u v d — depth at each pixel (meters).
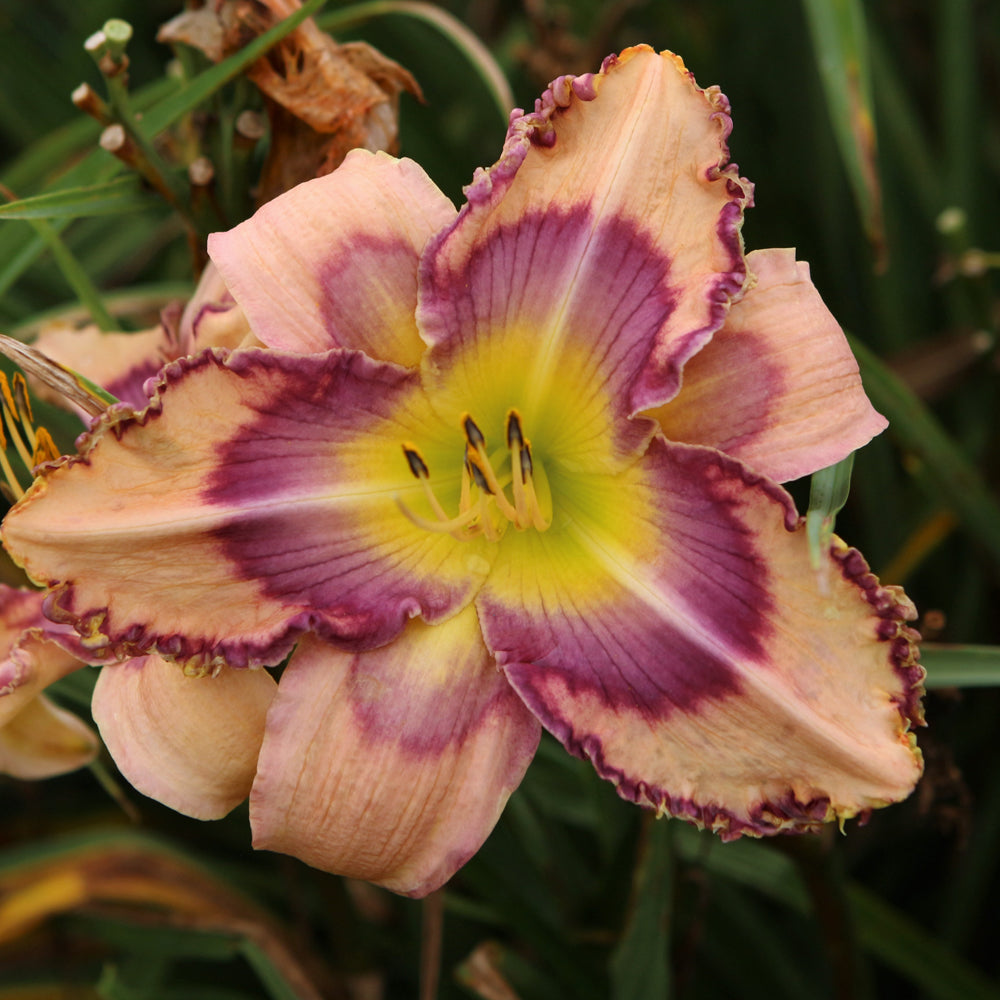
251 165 0.50
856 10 0.51
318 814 0.43
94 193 0.49
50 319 0.57
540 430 0.46
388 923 0.61
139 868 0.58
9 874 0.58
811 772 0.43
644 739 0.44
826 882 0.50
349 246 0.44
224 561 0.44
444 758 0.44
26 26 0.82
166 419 0.43
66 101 0.72
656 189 0.44
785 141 0.72
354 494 0.45
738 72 0.71
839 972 0.52
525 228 0.44
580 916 0.54
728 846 0.55
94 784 0.69
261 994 0.65
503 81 0.54
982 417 0.65
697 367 0.44
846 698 0.43
